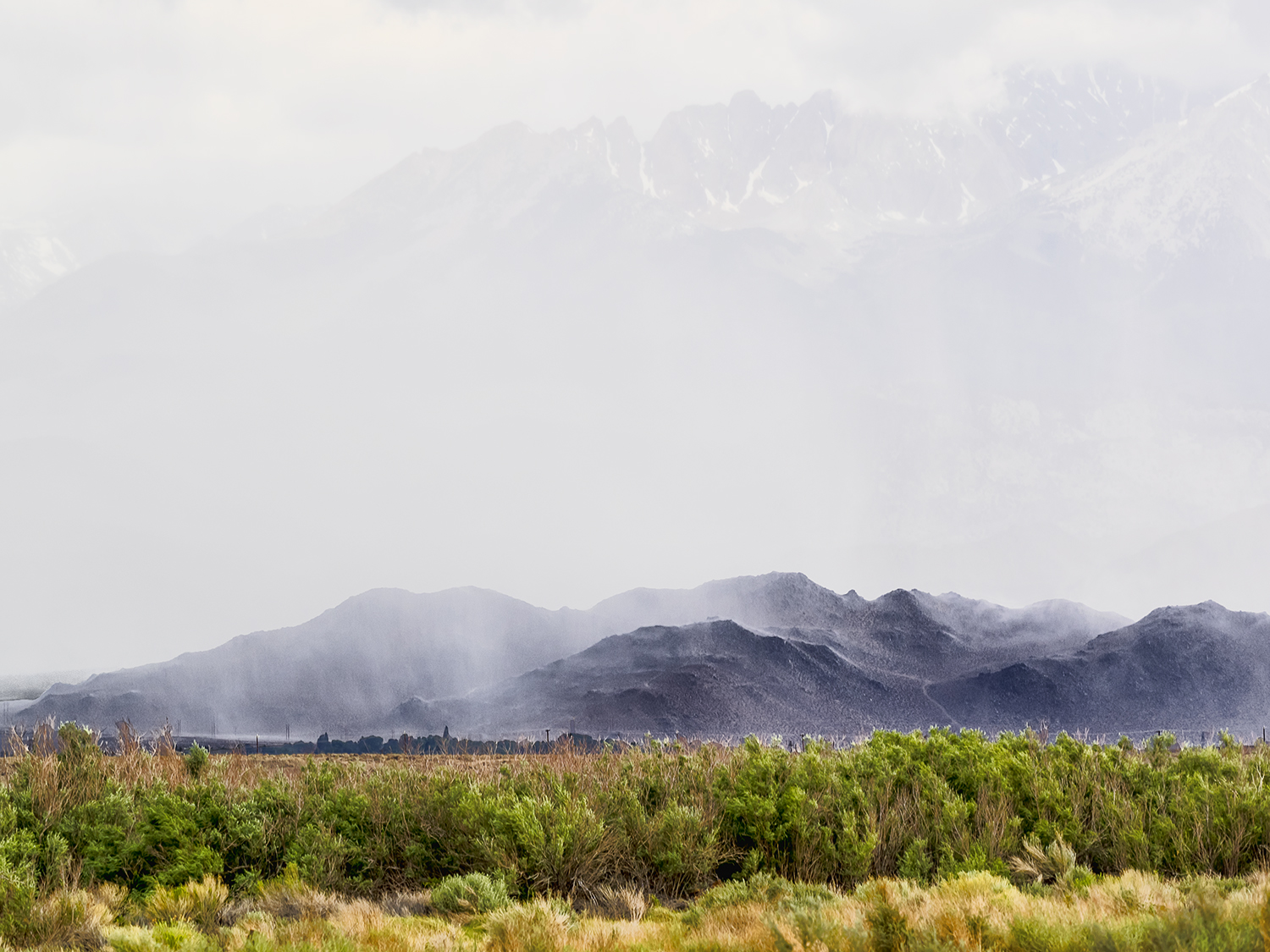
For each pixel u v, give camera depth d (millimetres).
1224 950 8281
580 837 14438
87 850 14328
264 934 10438
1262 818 14367
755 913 11195
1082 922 9484
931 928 9477
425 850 15016
